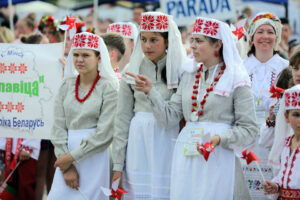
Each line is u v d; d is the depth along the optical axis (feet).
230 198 26.45
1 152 38.22
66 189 30.58
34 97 34.83
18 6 68.18
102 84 30.78
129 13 65.92
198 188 26.45
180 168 26.94
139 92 28.55
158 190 28.14
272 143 29.04
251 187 31.86
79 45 30.32
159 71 28.68
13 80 35.04
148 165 28.58
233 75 26.35
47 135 34.81
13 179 38.45
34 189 38.58
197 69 27.63
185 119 27.61
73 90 31.01
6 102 35.19
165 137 28.27
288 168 26.04
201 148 25.02
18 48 35.01
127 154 28.94
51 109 34.63
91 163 30.60
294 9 65.10
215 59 27.02
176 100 27.76
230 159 26.55
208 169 26.35
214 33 26.53
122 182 29.50
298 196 25.58
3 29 46.09
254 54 33.88
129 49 38.91
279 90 28.55
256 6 63.72
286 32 53.62
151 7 65.00
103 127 30.07
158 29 27.84
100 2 66.28
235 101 26.43
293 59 27.27
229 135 25.85
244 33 34.50
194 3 40.40
